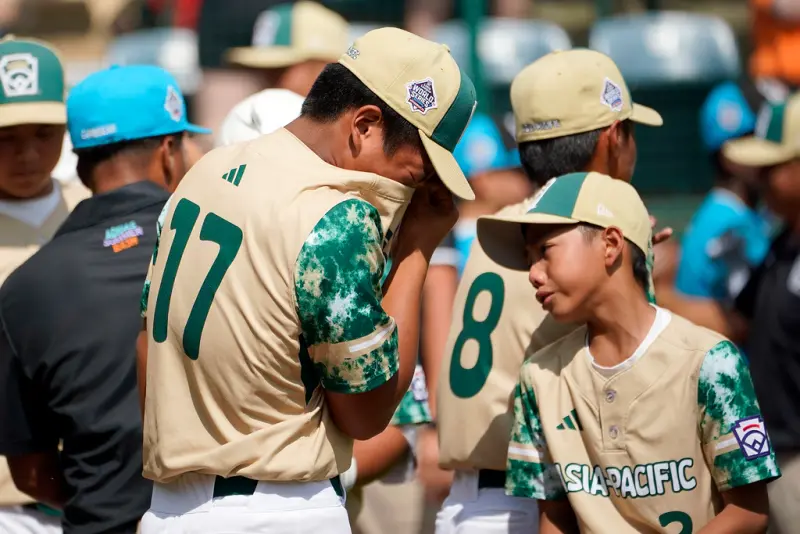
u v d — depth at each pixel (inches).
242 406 355.3
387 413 365.4
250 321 349.4
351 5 984.3
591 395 413.1
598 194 413.7
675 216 914.1
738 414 399.2
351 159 365.1
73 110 485.1
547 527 427.5
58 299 452.1
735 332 719.1
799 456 644.1
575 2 1045.8
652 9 1002.7
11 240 556.4
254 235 351.9
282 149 368.2
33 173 542.6
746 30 1006.4
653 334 409.1
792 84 879.7
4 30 1232.2
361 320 347.6
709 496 407.2
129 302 452.8
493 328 463.5
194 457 360.2
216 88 978.1
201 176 377.1
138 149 483.5
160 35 1060.5
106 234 461.4
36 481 477.4
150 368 375.6
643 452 404.2
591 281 408.5
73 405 450.6
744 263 779.4
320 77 372.5
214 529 358.3
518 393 433.1
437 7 980.6
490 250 464.4
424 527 617.6
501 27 954.1
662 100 921.5
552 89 460.1
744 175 791.1
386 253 375.2
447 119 364.8
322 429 364.2
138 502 447.2
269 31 776.3
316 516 362.3
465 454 465.4
